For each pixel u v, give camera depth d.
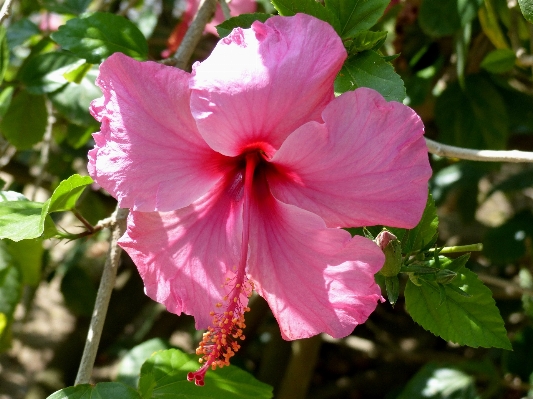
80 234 0.43
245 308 0.38
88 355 0.41
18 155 0.76
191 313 0.39
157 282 0.39
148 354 0.55
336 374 0.86
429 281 0.41
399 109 0.35
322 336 0.74
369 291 0.37
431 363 0.63
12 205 0.42
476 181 0.71
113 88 0.37
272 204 0.38
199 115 0.36
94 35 0.46
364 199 0.36
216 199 0.39
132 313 0.81
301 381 0.71
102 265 0.92
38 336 1.00
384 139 0.36
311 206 0.37
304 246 0.37
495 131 0.60
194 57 0.68
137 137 0.37
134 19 0.72
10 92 0.52
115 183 0.37
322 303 0.37
